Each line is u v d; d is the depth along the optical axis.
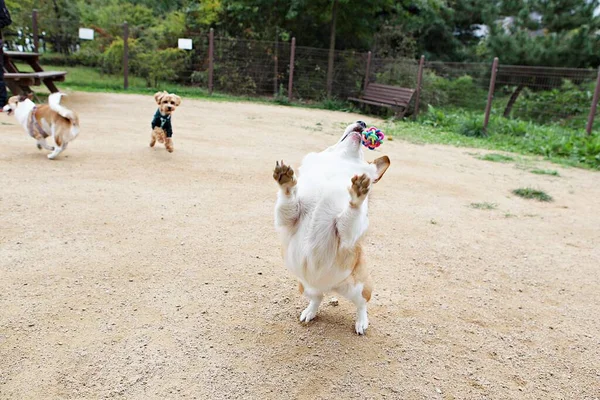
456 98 19.53
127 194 5.44
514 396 2.70
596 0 20.09
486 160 10.27
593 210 6.75
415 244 4.84
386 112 18.27
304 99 19.97
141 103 13.73
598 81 13.21
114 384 2.49
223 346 2.89
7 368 2.53
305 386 2.62
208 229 4.66
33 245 3.93
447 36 28.16
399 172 8.16
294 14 19.06
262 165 7.50
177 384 2.54
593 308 3.81
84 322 2.99
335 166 2.76
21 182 5.43
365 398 2.57
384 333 3.20
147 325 3.02
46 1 21.59
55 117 6.32
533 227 5.76
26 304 3.11
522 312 3.66
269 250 4.32
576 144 11.74
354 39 22.80
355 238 2.58
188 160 7.29
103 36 19.44
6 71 11.84
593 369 3.00
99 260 3.80
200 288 3.54
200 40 19.58
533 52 18.98
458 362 2.96
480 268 4.41
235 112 14.28
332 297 3.62
